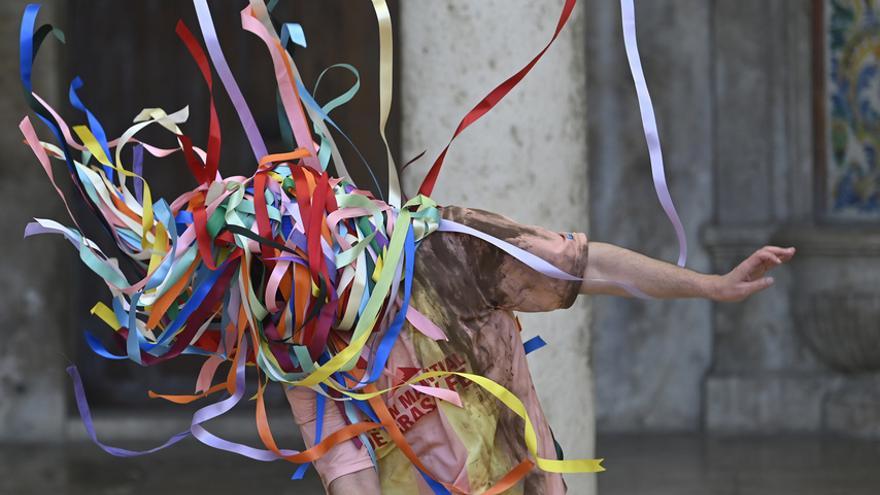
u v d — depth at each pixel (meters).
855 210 20.38
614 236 20.55
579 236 5.68
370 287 5.62
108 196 5.93
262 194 5.54
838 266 19.52
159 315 5.67
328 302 5.52
